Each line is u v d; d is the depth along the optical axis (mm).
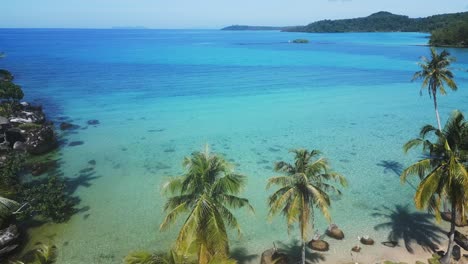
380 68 103188
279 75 91062
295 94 69438
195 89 73125
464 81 79938
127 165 35969
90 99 62969
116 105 59438
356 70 99688
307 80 84250
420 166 18234
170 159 37688
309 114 55438
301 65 109562
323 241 23406
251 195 29688
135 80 81625
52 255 17891
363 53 145500
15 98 51500
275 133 46469
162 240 24016
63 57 124375
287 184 17344
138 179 32875
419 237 23891
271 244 23547
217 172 16469
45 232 24547
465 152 17250
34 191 27047
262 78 86562
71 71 92250
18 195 27531
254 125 49812
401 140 43531
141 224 25766
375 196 29578
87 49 162125
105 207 27922
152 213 27172
